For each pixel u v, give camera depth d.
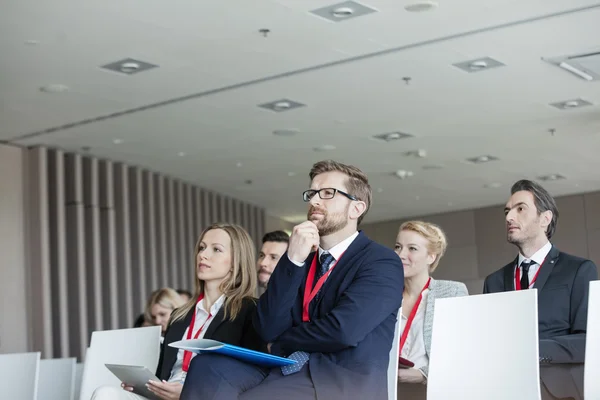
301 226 3.59
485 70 10.79
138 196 15.62
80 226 14.23
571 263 4.81
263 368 3.56
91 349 5.22
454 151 15.36
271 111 12.22
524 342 3.57
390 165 16.31
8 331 13.28
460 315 3.84
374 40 9.48
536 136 14.50
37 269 13.61
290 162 15.73
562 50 10.14
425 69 10.62
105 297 14.73
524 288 4.90
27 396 5.22
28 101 11.12
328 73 10.59
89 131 12.91
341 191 3.77
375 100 11.90
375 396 3.44
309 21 8.82
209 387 3.34
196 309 4.68
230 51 9.61
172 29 8.84
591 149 15.69
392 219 23.69
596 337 3.83
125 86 10.69
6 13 8.17
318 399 3.39
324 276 3.70
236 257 4.63
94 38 8.97
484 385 3.68
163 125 12.71
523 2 8.61
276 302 3.57
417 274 5.02
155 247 16.08
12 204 13.54
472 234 22.56
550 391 4.54
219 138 13.66
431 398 3.84
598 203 20.75
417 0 8.40
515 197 4.99
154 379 4.01
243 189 18.23
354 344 3.48
